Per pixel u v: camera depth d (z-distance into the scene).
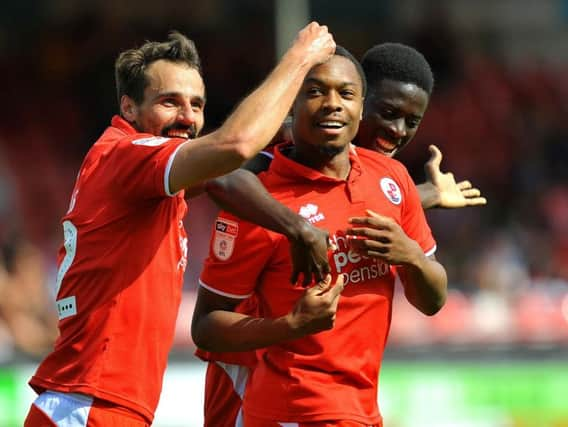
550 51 71.94
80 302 14.79
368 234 14.00
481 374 31.09
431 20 70.12
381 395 30.59
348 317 14.53
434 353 31.22
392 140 16.50
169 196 14.12
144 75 15.29
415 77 16.38
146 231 14.70
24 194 53.03
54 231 50.75
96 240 14.68
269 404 14.55
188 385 29.97
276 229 13.74
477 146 62.38
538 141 64.06
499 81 67.88
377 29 69.50
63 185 55.09
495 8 72.81
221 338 14.45
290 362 14.47
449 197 17.39
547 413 30.73
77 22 64.25
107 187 14.55
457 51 68.69
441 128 62.56
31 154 57.06
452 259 50.19
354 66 14.39
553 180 60.91
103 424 14.58
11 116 60.22
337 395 14.39
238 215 14.02
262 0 67.75
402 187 15.32
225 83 62.09
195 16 67.38
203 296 14.80
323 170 14.67
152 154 13.75
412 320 38.75
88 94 61.56
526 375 30.95
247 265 14.45
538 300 42.78
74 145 59.16
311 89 14.20
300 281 14.39
